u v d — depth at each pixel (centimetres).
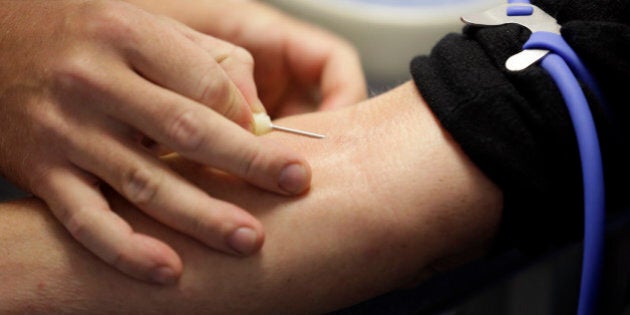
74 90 63
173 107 63
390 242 64
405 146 65
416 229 64
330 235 64
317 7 90
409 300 66
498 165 62
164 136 63
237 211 63
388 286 65
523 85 63
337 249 64
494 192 63
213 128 63
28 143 65
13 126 65
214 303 64
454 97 64
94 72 63
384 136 66
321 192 65
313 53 79
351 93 76
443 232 64
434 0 90
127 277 64
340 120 68
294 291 64
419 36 88
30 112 64
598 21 63
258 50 80
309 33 80
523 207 63
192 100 63
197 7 81
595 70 63
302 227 64
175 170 66
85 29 64
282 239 64
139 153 63
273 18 81
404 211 64
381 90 81
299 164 64
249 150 63
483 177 63
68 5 66
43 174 64
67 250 64
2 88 65
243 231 63
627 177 64
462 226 64
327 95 77
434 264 65
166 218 63
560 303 65
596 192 61
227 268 64
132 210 65
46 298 64
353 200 64
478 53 65
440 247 64
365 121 67
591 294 61
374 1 90
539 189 62
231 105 65
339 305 65
